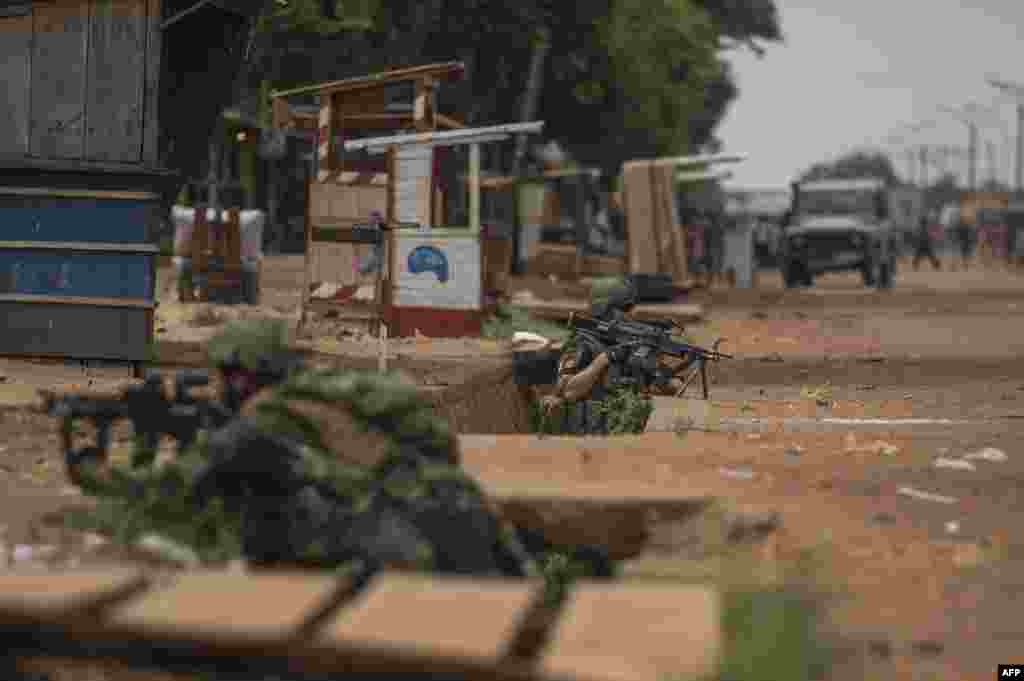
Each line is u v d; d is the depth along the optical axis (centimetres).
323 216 4597
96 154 3145
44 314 3116
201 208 5553
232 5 3434
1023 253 19525
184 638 998
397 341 4216
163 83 3538
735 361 4700
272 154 8075
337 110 4728
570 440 2038
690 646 1014
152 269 3100
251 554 1373
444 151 5116
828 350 5244
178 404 1573
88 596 1042
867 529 1622
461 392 2781
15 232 3127
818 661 1212
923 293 10519
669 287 7250
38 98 3162
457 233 4466
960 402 3447
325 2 8325
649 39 13825
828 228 11469
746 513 1552
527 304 5975
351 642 979
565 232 9244
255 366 1469
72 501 1689
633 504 1584
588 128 13988
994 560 1546
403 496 1341
